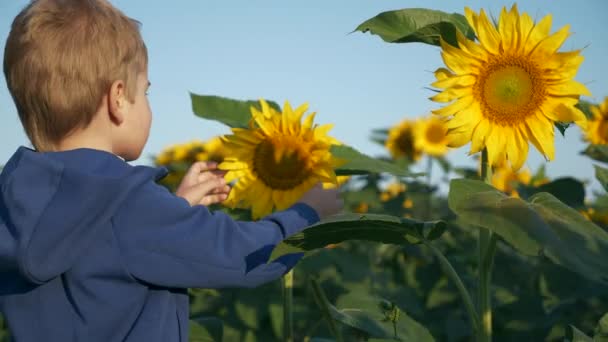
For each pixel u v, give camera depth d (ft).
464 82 8.78
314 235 7.51
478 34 8.69
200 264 7.02
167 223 6.99
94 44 7.40
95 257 6.81
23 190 6.86
